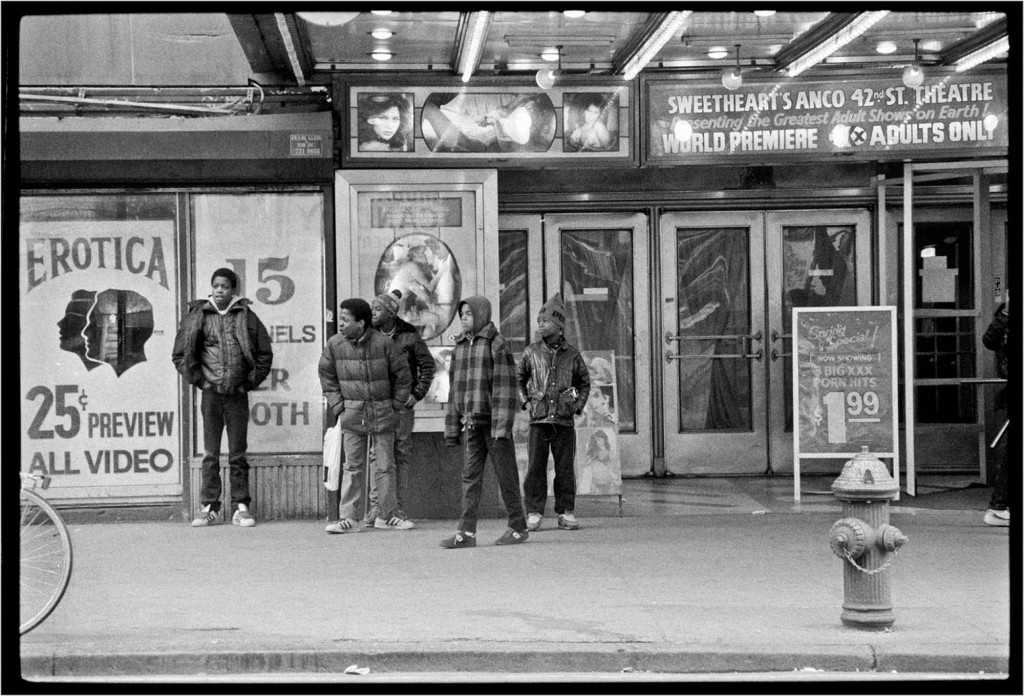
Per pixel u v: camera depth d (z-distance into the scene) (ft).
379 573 28.09
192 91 34.88
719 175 41.78
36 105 34.47
